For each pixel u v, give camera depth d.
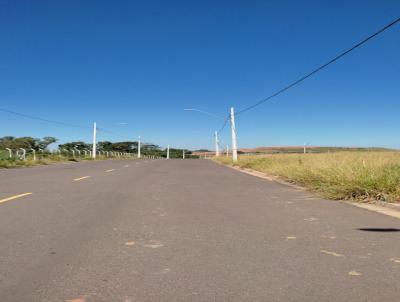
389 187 12.20
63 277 5.36
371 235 7.82
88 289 4.95
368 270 5.67
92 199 12.67
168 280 5.27
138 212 10.31
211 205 11.63
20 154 47.09
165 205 11.55
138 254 6.44
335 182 14.05
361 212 10.52
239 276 5.42
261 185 17.92
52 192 14.39
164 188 16.19
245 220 9.32
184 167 35.25
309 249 6.78
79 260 6.11
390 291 4.88
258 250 6.71
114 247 6.86
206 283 5.16
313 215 10.04
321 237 7.64
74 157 58.59
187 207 11.22
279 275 5.46
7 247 6.80
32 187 16.06
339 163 17.72
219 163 49.88
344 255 6.42
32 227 8.37
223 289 4.95
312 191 15.02
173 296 4.74
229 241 7.31
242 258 6.25
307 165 20.22
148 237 7.59
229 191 15.33
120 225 8.66
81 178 20.78
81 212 10.22
